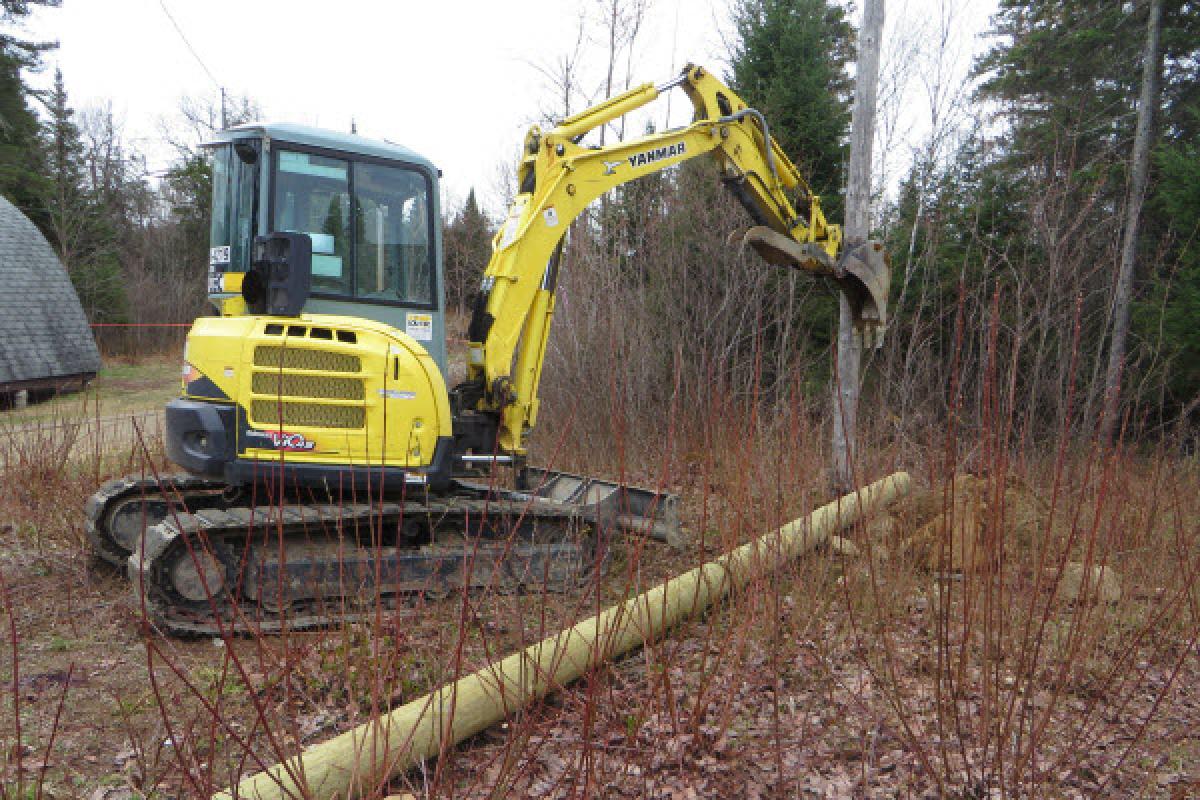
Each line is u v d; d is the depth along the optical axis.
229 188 5.87
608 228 13.40
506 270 6.32
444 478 5.90
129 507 6.16
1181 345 10.43
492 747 3.95
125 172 38.47
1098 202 13.14
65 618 5.49
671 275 11.91
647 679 4.43
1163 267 11.93
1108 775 3.81
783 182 7.57
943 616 4.88
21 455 8.03
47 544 6.94
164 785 3.55
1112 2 13.79
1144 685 4.75
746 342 11.72
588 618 4.73
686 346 11.30
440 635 4.29
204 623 5.30
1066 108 13.80
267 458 5.44
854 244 7.71
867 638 5.16
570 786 3.60
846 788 3.69
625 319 11.21
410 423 5.75
